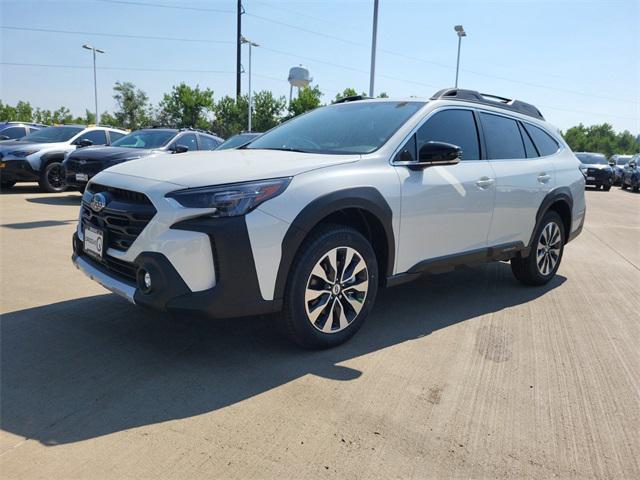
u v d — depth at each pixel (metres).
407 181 3.56
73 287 4.43
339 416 2.58
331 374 3.03
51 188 11.11
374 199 3.32
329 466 2.19
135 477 2.07
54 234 6.64
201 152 3.81
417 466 2.22
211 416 2.53
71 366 3.00
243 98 37.09
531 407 2.77
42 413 2.50
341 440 2.38
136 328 3.58
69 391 2.72
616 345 3.72
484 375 3.14
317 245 3.10
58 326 3.57
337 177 3.19
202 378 2.91
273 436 2.38
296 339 3.20
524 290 5.14
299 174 3.07
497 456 2.32
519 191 4.54
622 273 6.09
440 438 2.44
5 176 10.62
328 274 3.22
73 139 11.57
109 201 3.06
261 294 2.92
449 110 4.13
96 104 36.72
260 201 2.86
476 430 2.52
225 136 38.00
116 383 2.82
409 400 2.78
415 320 4.08
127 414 2.52
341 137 3.86
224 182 2.84
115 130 12.55
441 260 3.92
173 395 2.72
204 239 2.75
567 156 5.47
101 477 2.06
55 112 51.19
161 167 3.20
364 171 3.35
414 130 3.78
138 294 2.84
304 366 3.12
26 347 3.22
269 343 3.43
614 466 2.29
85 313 3.82
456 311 4.36
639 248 7.98
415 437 2.43
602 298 4.95
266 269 2.90
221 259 2.77
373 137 3.73
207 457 2.21
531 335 3.86
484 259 4.38
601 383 3.10
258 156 3.43
